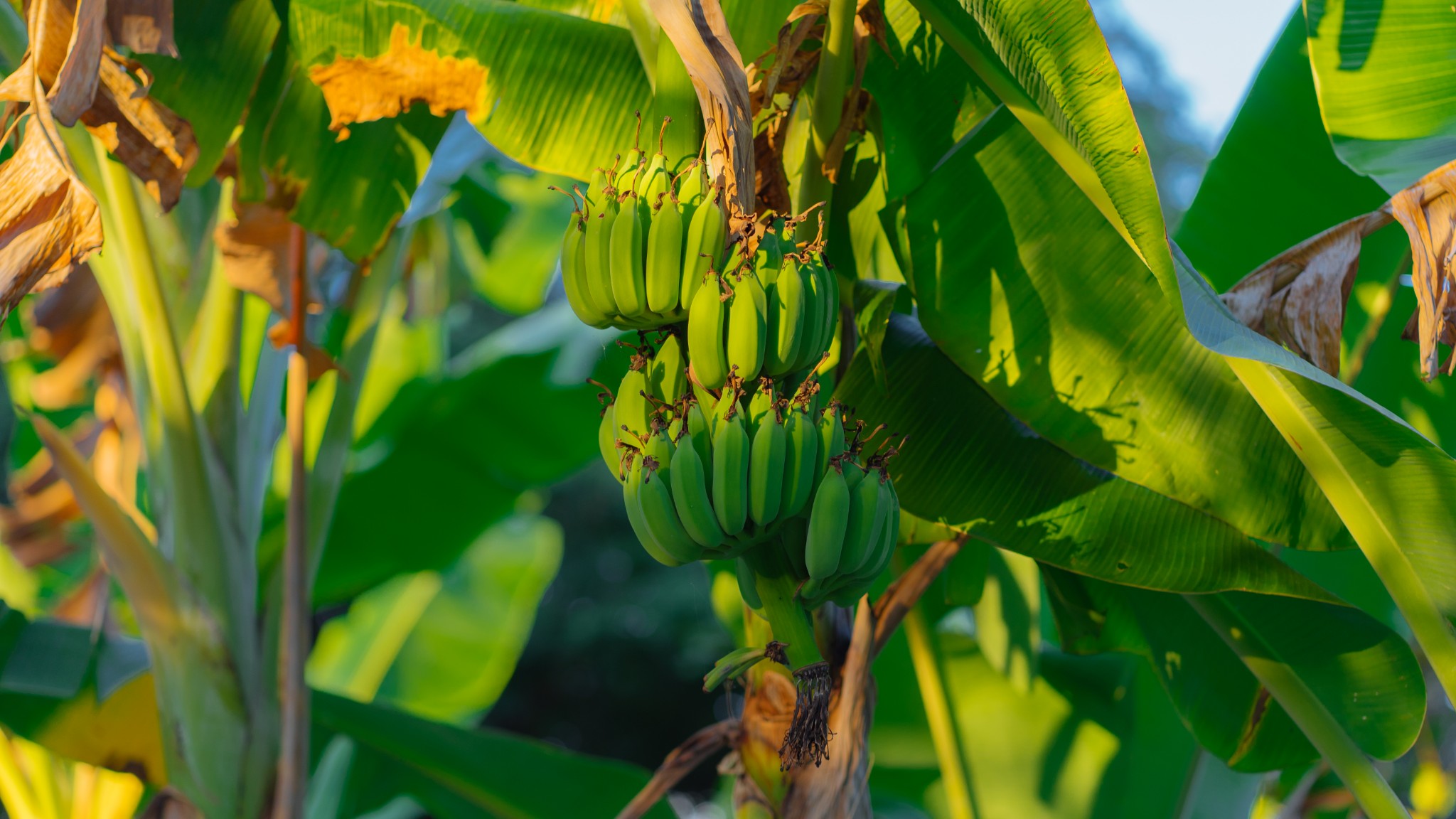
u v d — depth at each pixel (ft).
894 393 9.21
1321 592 8.84
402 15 9.37
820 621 8.91
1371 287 10.36
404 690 19.45
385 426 17.98
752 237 7.88
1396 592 8.49
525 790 11.96
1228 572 8.87
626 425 7.98
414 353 20.33
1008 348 8.95
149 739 10.69
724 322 7.77
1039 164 9.02
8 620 10.66
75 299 14.17
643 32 8.86
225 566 10.32
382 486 16.65
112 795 13.07
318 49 9.39
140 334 10.39
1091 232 8.96
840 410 7.87
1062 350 8.92
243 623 10.36
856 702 8.80
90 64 8.46
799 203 8.81
